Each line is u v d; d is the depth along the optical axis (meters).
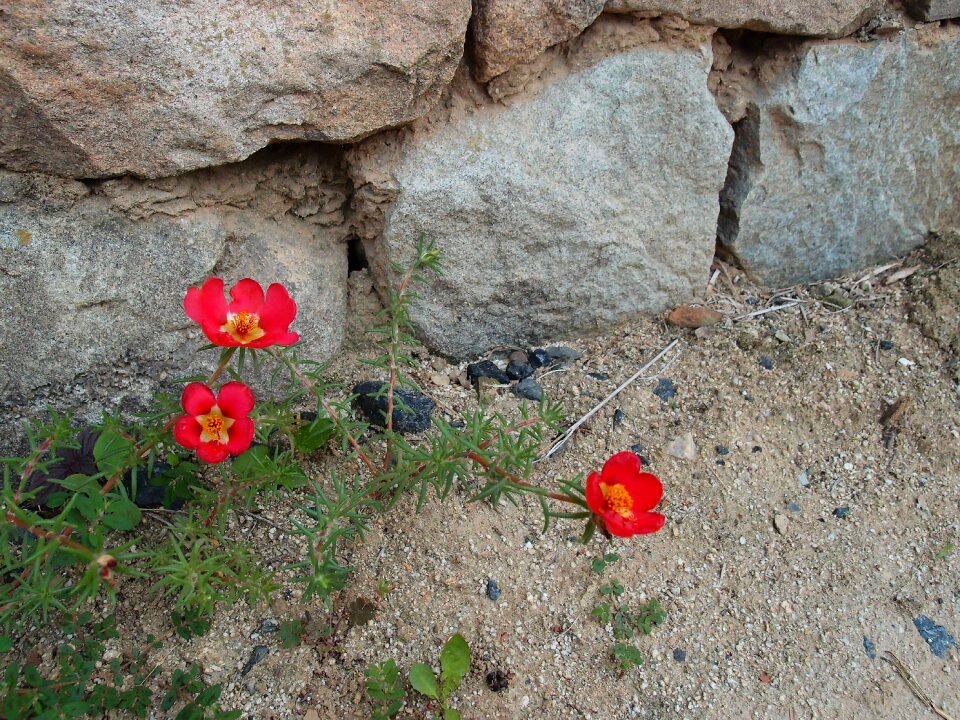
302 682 0.31
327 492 0.35
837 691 0.33
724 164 0.42
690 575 0.35
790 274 0.47
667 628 0.34
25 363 0.32
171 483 0.32
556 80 0.38
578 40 0.37
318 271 0.37
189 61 0.29
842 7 0.40
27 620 0.30
